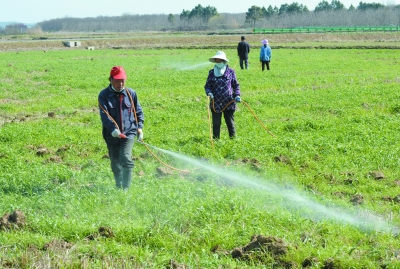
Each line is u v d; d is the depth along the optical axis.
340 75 32.00
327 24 160.12
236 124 17.25
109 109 10.60
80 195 10.23
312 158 12.98
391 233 8.38
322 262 7.39
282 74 32.72
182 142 14.66
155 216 9.16
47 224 8.70
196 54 55.41
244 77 30.97
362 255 7.61
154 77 31.28
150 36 105.81
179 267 7.27
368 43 74.62
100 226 8.59
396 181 11.16
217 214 9.06
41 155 13.84
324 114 19.05
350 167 12.25
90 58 51.28
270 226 8.62
